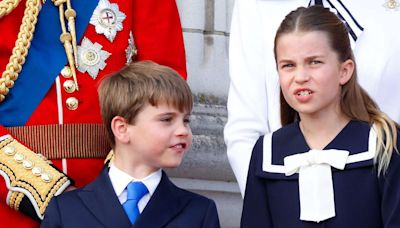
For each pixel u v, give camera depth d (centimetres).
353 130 1121
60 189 1159
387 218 1085
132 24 1286
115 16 1265
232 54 1281
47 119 1209
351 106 1135
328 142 1127
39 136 1205
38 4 1233
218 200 1605
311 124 1134
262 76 1261
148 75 1134
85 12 1253
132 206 1116
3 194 1169
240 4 1288
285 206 1121
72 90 1222
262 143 1163
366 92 1178
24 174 1165
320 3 1273
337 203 1095
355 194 1095
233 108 1254
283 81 1141
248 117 1242
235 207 1611
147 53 1281
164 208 1114
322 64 1124
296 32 1132
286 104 1200
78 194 1132
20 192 1159
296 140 1143
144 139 1125
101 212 1112
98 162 1226
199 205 1129
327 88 1123
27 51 1216
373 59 1252
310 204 1104
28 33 1219
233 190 1609
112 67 1252
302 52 1124
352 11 1270
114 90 1141
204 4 1631
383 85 1252
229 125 1250
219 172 1586
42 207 1148
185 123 1152
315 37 1125
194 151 1568
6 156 1174
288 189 1123
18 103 1209
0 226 1180
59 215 1120
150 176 1131
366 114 1133
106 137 1230
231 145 1237
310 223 1103
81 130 1217
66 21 1243
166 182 1138
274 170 1136
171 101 1127
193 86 1608
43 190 1155
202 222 1120
